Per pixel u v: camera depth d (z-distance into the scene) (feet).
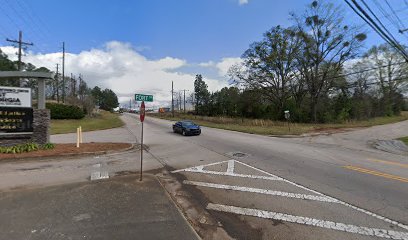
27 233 14.60
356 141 67.67
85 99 201.36
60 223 15.87
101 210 17.93
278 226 16.60
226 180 27.20
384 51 188.34
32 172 29.45
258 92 155.63
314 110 147.74
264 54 146.20
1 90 41.09
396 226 16.52
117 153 43.57
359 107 176.86
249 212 18.79
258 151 46.09
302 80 148.97
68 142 58.34
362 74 195.62
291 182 26.25
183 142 60.03
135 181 25.12
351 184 25.52
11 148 39.60
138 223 16.03
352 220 17.37
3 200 19.72
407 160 39.86
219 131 92.79
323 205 19.99
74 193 21.43
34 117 43.45
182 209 19.29
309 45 140.05
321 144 58.65
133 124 138.10
